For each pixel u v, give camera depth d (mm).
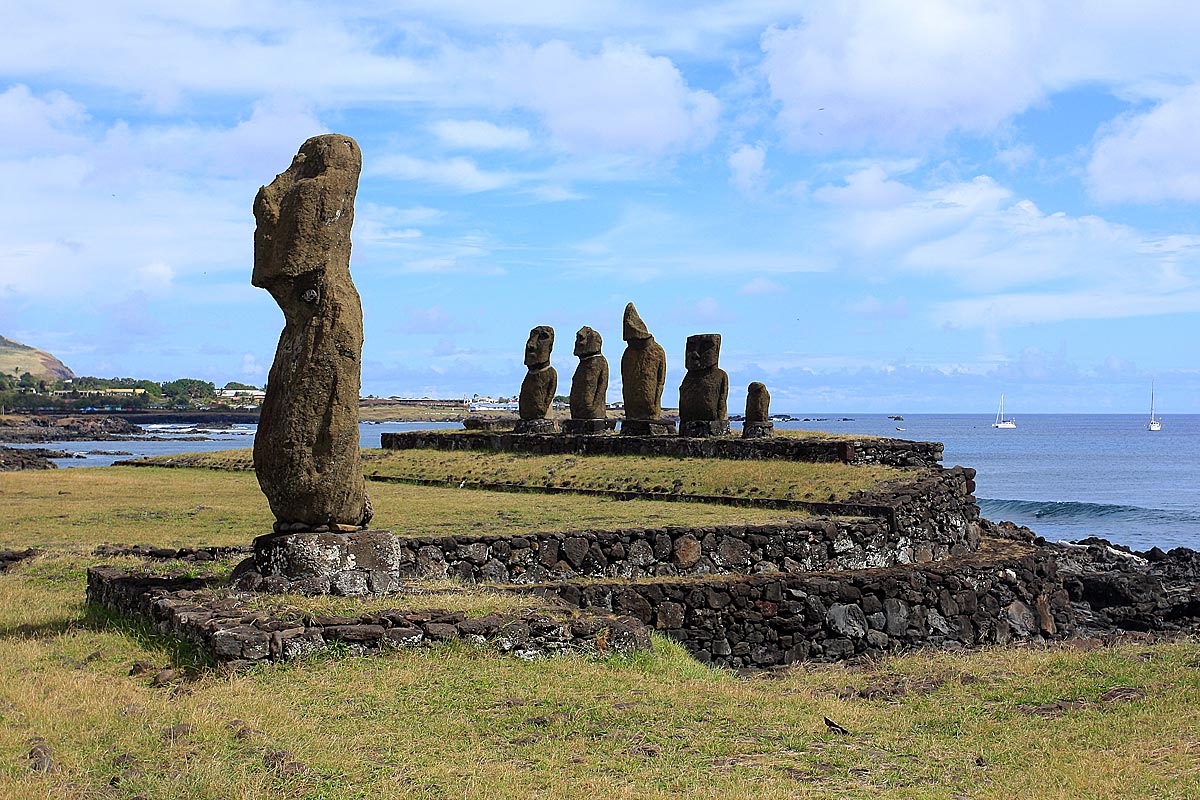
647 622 16219
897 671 12859
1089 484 74125
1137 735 9219
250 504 23844
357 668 9938
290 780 7312
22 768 7203
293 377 11688
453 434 33906
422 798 7164
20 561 16078
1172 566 29875
